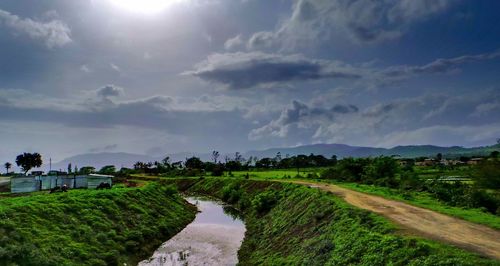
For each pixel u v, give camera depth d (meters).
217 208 96.31
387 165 87.50
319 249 34.41
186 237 61.38
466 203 47.44
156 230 59.91
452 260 23.59
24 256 34.81
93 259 41.09
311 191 62.00
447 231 31.69
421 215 39.19
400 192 62.16
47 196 56.22
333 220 40.44
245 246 52.91
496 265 22.62
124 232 52.78
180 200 94.44
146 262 47.28
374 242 29.75
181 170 194.25
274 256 42.06
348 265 29.05
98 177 97.88
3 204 47.44
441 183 65.50
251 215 77.31
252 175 147.12
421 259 24.97
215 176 158.25
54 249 39.38
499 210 43.62
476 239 28.92
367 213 39.28
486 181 54.81
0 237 36.84
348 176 98.94
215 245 55.84
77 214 50.94
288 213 58.22
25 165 152.38
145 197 75.69
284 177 121.94
